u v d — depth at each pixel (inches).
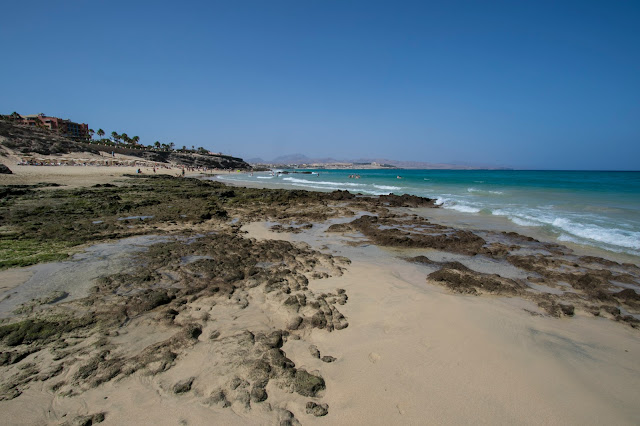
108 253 394.9
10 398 159.3
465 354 197.8
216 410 154.6
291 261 382.6
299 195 1079.0
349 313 252.7
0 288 283.6
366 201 973.2
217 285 301.3
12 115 3833.7
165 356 192.4
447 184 1715.1
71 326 223.3
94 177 1566.2
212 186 1413.6
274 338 212.5
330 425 147.7
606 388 171.0
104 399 160.2
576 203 815.7
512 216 663.8
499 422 149.2
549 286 322.3
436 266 378.3
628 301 280.7
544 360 192.9
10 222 552.1
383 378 177.2
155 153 3804.1
